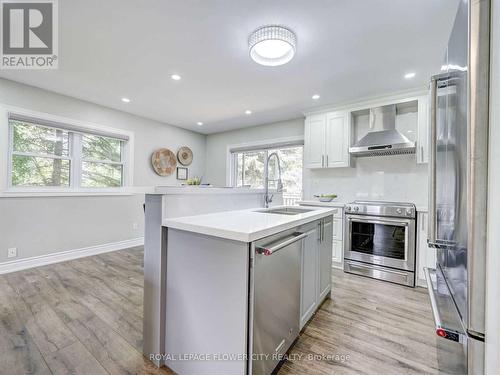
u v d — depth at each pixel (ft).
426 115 9.82
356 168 12.46
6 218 9.80
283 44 6.58
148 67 8.60
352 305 7.57
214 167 18.48
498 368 2.10
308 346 5.58
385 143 10.26
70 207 11.65
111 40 7.06
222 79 9.47
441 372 4.25
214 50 7.53
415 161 11.03
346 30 6.47
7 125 9.76
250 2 5.55
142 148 14.64
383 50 7.40
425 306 7.55
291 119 14.82
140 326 6.23
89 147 12.62
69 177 11.91
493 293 2.22
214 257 4.27
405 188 11.23
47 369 4.77
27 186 10.59
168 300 4.97
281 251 4.84
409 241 9.21
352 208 10.52
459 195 3.00
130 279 9.21
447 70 3.88
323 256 7.38
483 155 2.39
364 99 11.14
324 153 12.26
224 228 4.15
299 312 5.71
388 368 4.94
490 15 2.35
